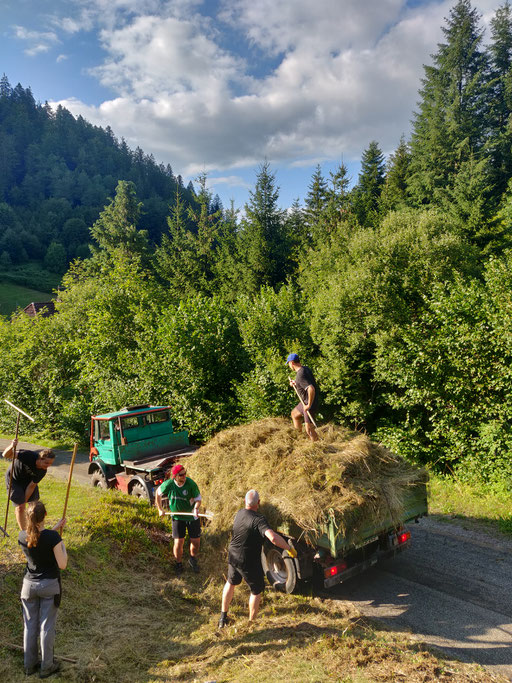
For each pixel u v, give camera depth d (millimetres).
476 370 11922
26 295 104250
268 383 14867
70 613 5699
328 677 4547
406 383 13555
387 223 20047
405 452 13734
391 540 6531
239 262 36562
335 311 16516
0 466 13938
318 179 44188
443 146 38094
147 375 17391
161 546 7730
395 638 5289
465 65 46781
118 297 22188
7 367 26172
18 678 4523
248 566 5660
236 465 7645
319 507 5914
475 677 4547
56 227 145500
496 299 11602
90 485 11578
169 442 11000
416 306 17281
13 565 5996
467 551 7750
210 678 4684
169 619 5953
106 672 4789
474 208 28969
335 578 5965
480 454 11688
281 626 5641
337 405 17250
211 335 16641
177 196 47656
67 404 21609
